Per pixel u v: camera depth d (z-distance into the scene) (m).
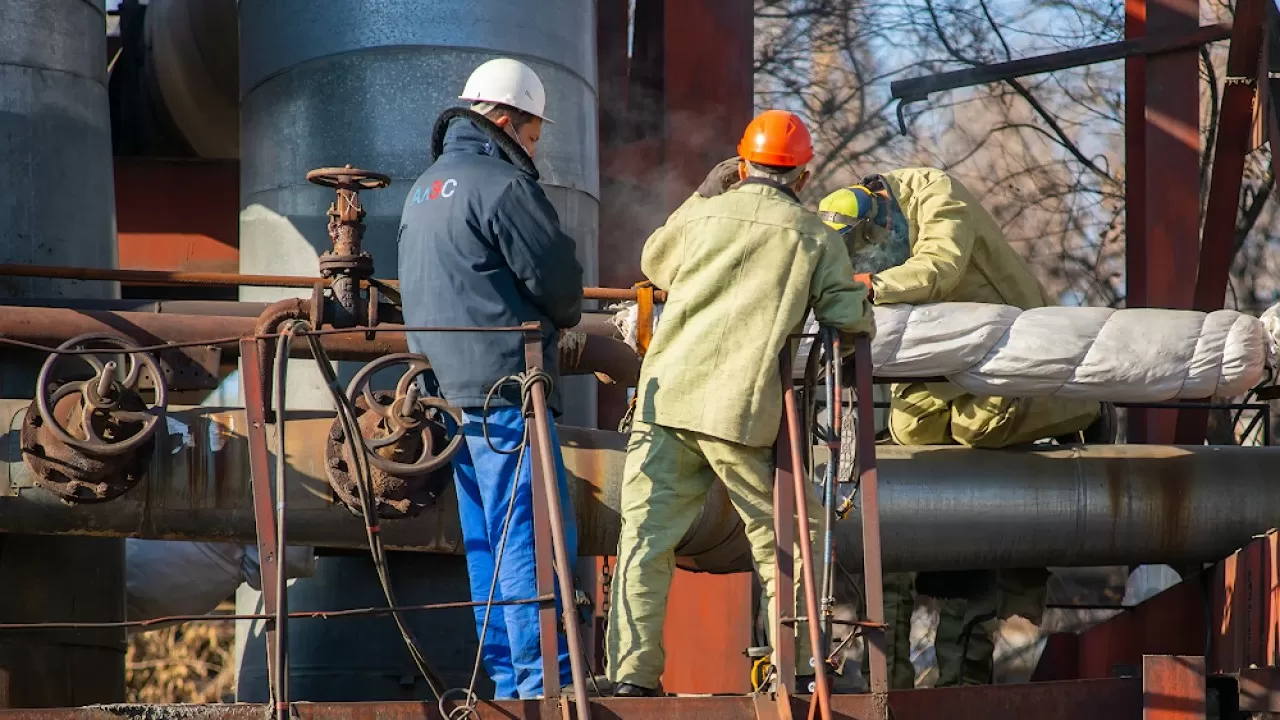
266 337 10.91
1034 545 16.39
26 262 16.66
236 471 13.86
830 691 10.87
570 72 19.09
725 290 11.43
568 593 10.01
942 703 11.32
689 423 11.27
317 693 19.00
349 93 18.12
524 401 10.80
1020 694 11.68
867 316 11.54
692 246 11.65
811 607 10.31
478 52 18.22
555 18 18.91
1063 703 11.85
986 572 18.72
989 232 16.20
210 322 15.07
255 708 9.98
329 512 13.95
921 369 15.24
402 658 18.95
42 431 13.17
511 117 12.09
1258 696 12.70
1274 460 17.00
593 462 14.84
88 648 16.02
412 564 19.02
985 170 52.28
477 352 11.32
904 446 16.56
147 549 22.22
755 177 11.79
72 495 13.14
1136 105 23.70
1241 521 16.64
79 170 17.31
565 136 18.98
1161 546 16.61
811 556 10.46
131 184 28.31
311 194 18.25
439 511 14.14
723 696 10.66
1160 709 11.88
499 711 10.18
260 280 15.91
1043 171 52.19
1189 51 22.06
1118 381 15.19
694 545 15.05
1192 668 11.95
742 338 11.30
